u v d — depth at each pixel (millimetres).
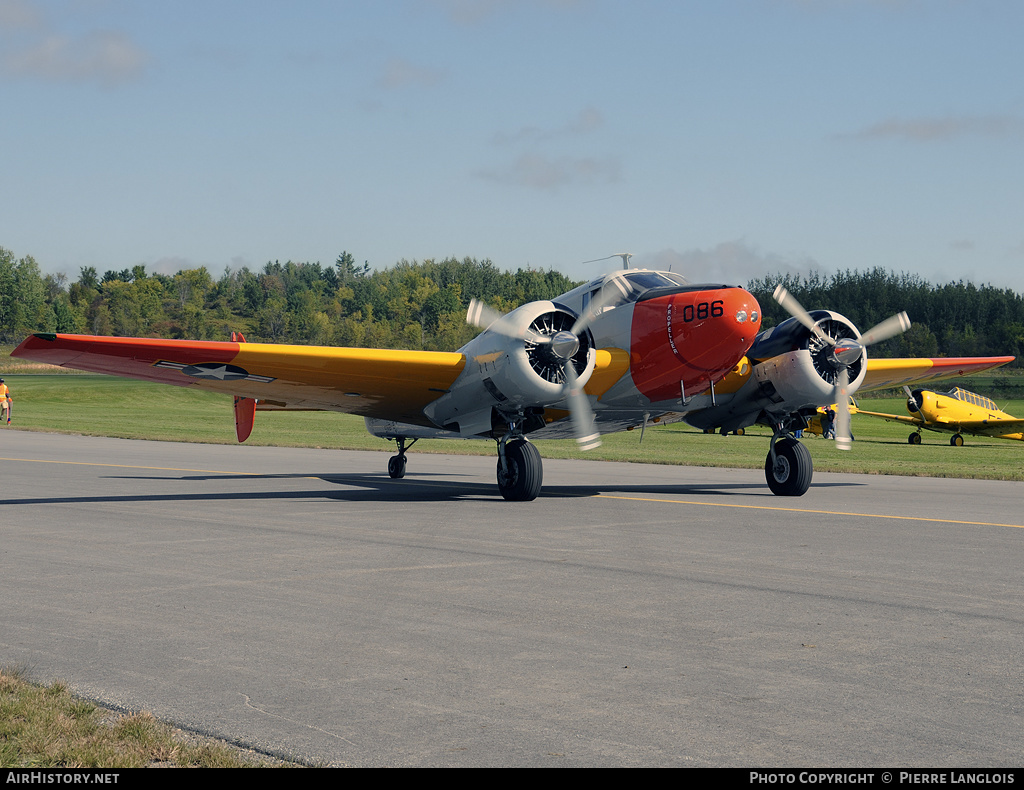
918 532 11422
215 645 5973
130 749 4176
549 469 23875
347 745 4254
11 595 7504
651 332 14453
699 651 5852
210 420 49719
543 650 5867
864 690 5066
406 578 8250
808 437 48000
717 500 15539
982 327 143750
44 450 27484
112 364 14133
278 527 11672
